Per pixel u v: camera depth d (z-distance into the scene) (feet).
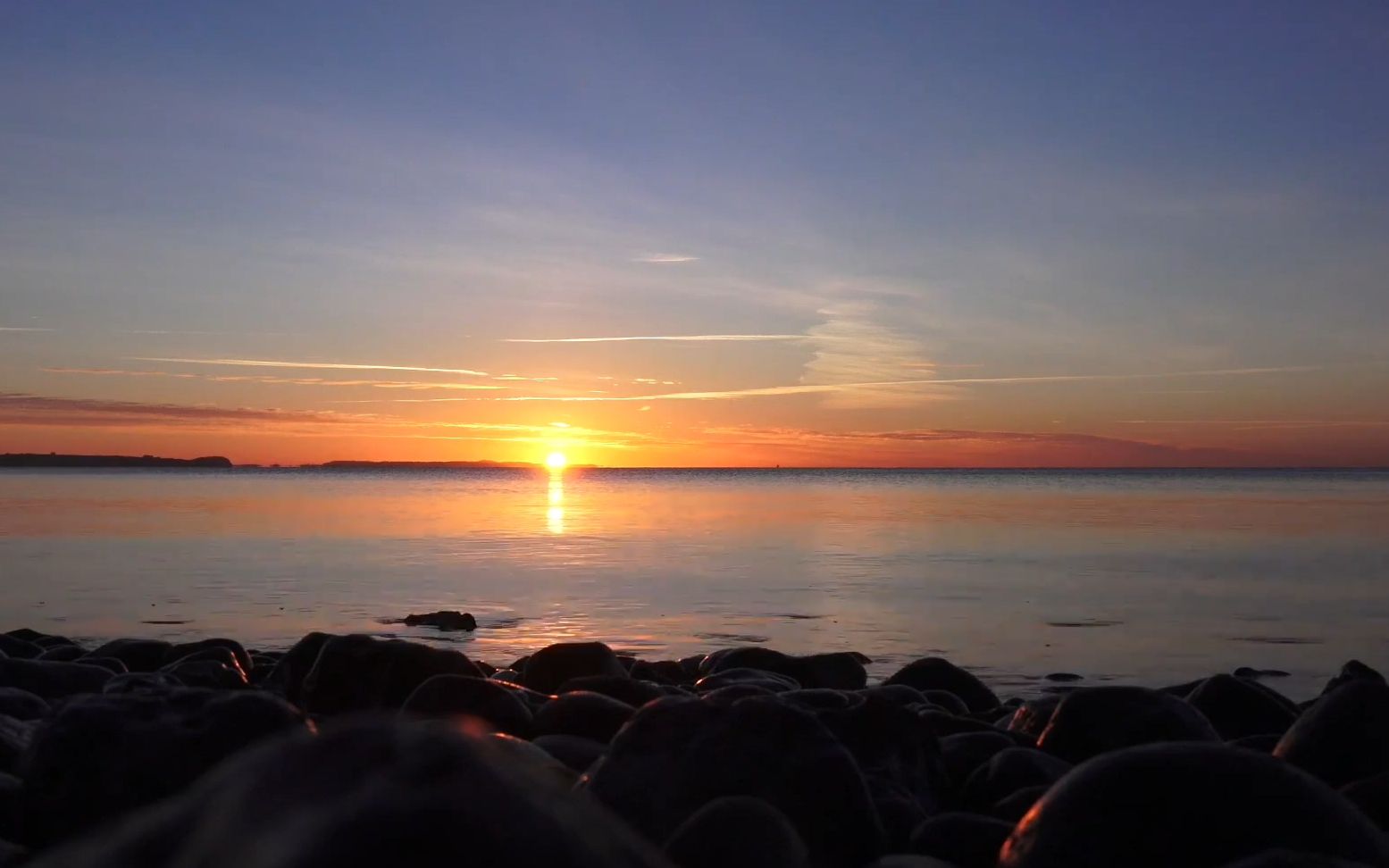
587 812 6.03
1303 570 96.63
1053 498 275.39
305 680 26.81
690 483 538.06
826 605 76.07
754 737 14.57
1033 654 58.49
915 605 76.13
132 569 96.94
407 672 25.86
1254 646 60.85
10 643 37.91
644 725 14.93
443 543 127.34
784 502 259.39
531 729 20.68
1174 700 21.03
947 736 22.07
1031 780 18.12
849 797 14.17
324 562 104.78
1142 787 10.83
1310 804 10.62
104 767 13.76
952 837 14.20
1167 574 93.97
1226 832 10.39
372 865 5.21
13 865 11.92
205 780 6.02
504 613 72.28
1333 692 19.03
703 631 65.67
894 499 275.80
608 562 106.22
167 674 26.96
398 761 5.81
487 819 5.49
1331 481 522.06
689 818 13.09
